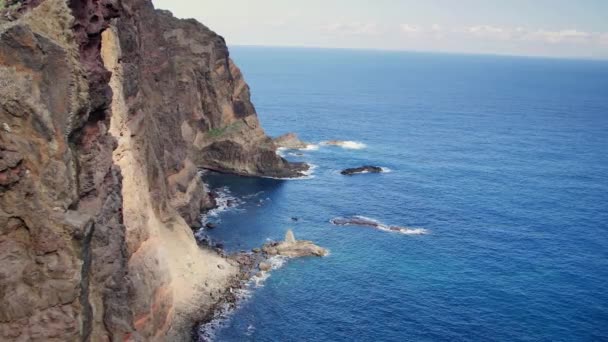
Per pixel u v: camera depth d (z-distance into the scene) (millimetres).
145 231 55938
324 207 110812
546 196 126938
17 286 26094
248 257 83312
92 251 32281
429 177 140000
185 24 134750
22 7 30672
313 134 196000
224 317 66188
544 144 198500
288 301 71000
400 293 74812
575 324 69250
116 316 34000
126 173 53062
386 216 106875
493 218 108938
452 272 82375
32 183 26172
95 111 33281
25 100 25797
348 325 66500
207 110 132750
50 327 26391
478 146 189125
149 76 90188
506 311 71562
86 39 32031
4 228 26016
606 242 97938
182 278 69312
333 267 81812
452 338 64938
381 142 187250
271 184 125875
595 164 165625
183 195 94188
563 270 85062
